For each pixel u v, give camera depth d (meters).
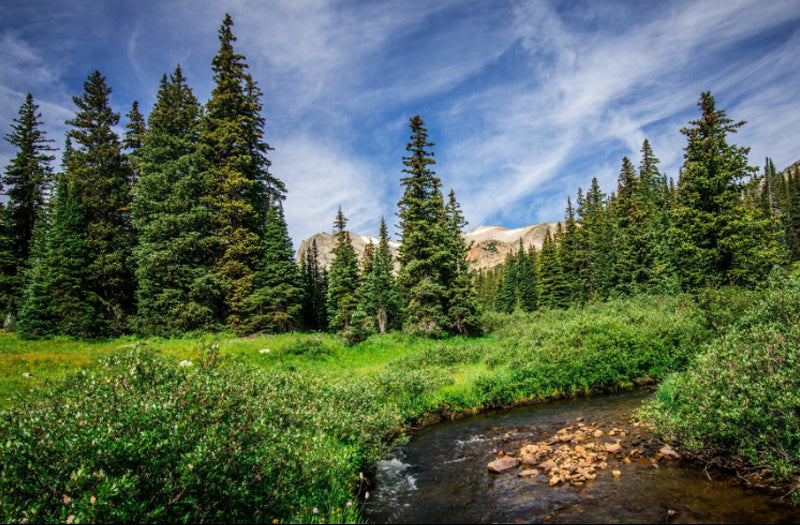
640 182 59.34
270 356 22.05
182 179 28.05
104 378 5.83
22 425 4.47
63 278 25.44
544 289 56.91
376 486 8.29
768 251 24.39
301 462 5.98
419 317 32.66
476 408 14.58
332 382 13.84
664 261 39.84
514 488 7.31
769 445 6.23
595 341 17.77
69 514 3.91
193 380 6.09
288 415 7.12
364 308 37.34
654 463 7.59
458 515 6.51
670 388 10.73
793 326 7.59
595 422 11.22
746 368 7.20
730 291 19.14
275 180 35.88
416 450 10.70
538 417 12.78
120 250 28.64
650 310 24.12
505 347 21.98
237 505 5.34
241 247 28.06
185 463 4.62
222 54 32.03
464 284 34.66
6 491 4.12
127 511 4.16
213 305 27.83
